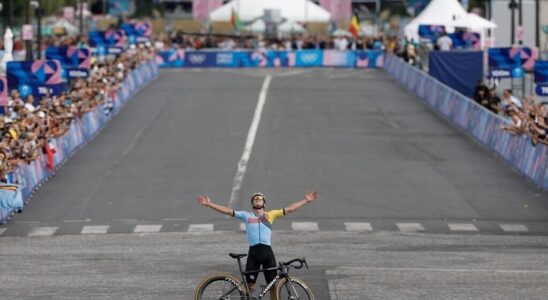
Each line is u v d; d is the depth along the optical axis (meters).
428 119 75.56
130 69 89.56
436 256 38.22
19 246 40.50
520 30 93.81
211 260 37.53
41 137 55.03
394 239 41.69
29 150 51.28
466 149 63.91
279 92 89.25
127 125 72.56
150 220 45.81
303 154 61.81
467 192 51.78
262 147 64.00
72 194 51.47
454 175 55.94
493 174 56.34
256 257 28.48
